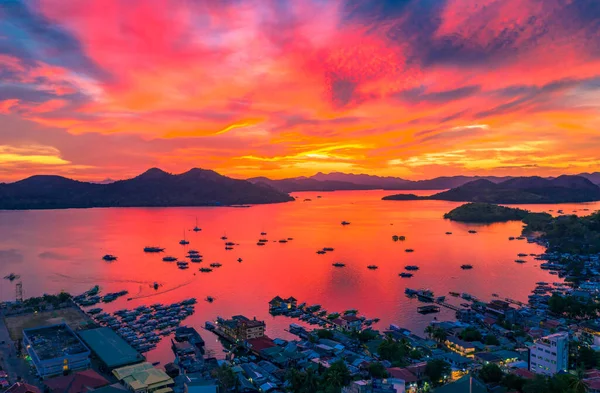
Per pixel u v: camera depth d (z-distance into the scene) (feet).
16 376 568.00
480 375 533.14
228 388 529.45
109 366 590.14
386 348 614.75
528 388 464.65
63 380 523.70
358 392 461.78
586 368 555.28
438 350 652.89
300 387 521.24
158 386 524.93
